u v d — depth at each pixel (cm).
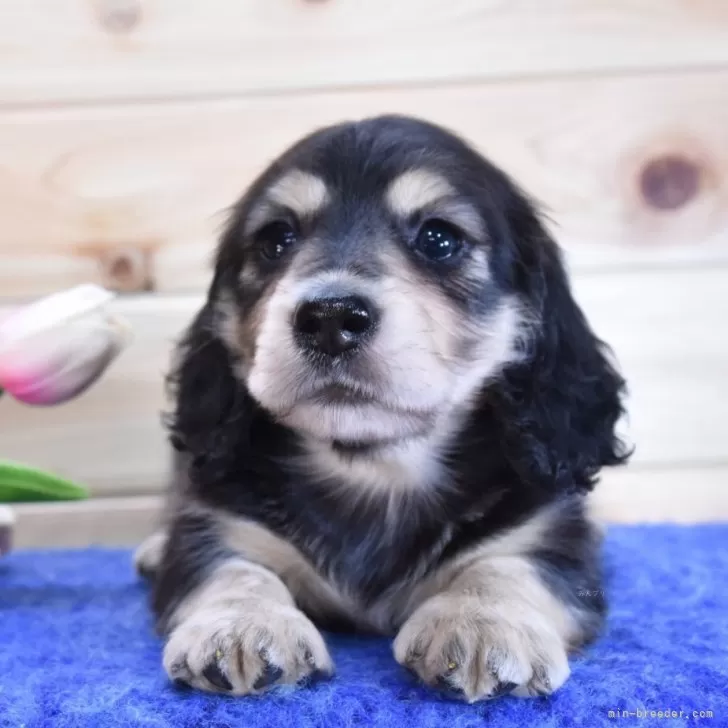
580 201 45
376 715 21
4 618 31
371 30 43
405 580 29
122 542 45
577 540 28
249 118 44
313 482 29
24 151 44
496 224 30
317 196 29
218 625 23
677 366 45
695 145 44
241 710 22
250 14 43
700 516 46
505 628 23
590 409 31
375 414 25
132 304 45
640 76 44
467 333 28
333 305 24
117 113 44
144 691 23
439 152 30
